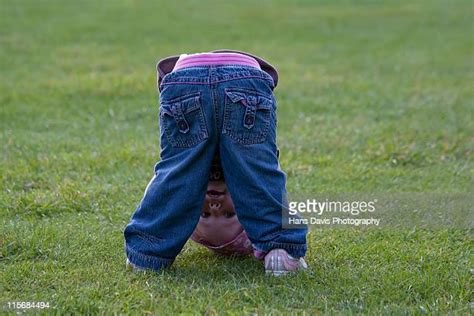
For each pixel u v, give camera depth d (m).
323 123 9.37
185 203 4.67
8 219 5.99
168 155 4.73
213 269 4.91
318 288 4.57
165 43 16.05
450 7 22.00
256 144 4.64
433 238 5.64
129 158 7.65
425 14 20.72
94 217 6.04
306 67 13.45
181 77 4.64
